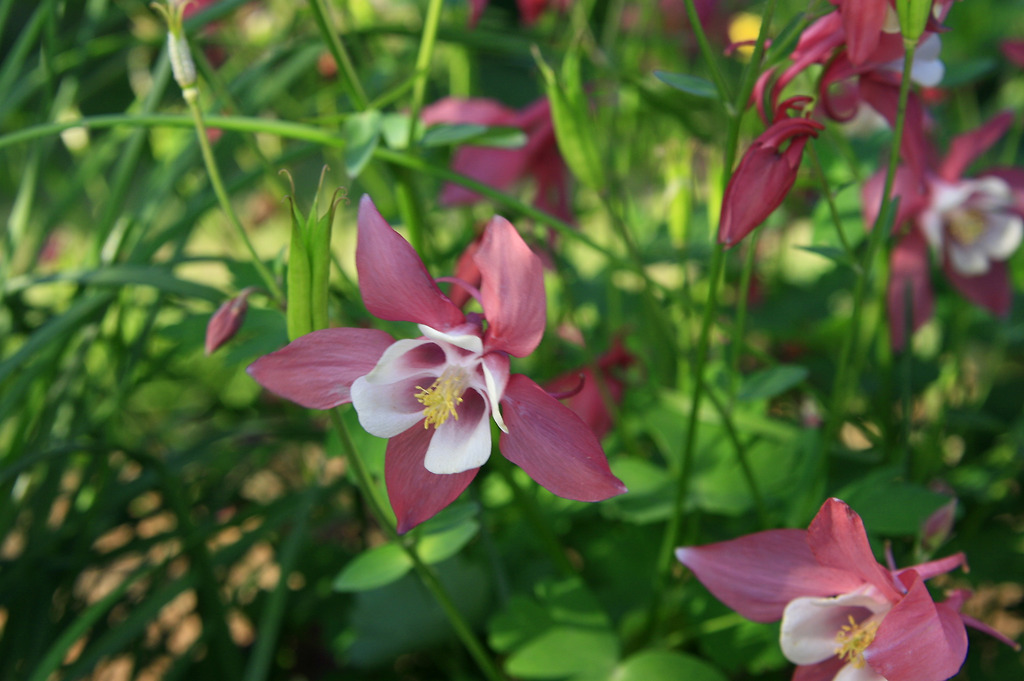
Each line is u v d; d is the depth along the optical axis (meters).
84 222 0.65
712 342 0.53
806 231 0.66
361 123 0.38
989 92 0.87
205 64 0.43
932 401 0.54
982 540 0.45
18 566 0.42
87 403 0.46
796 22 0.34
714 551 0.32
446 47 0.59
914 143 0.35
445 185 0.46
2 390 0.46
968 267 0.47
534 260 0.29
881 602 0.31
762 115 0.34
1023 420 0.45
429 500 0.31
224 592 0.46
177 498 0.43
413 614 0.43
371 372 0.30
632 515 0.40
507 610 0.39
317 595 0.49
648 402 0.44
